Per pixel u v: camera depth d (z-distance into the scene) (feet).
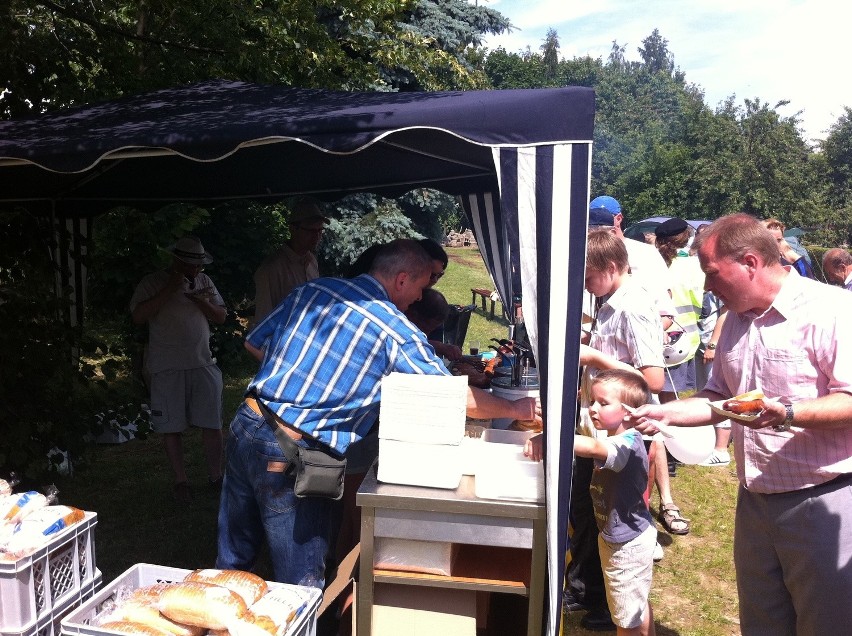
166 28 22.94
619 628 9.98
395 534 7.97
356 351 8.63
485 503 7.77
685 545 15.69
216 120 10.78
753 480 8.29
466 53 46.42
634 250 14.26
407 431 8.07
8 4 18.24
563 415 7.98
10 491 8.68
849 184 103.65
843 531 7.76
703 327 20.74
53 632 7.52
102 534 15.33
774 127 88.17
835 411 7.31
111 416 16.38
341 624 9.43
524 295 8.19
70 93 19.84
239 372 30.68
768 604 8.62
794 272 8.08
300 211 16.89
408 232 41.52
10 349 14.49
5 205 16.49
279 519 8.86
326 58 23.25
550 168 8.09
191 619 7.06
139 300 16.75
